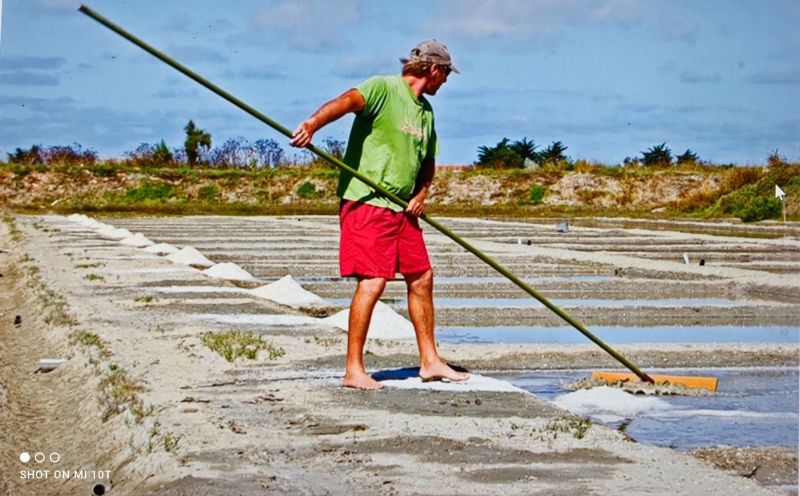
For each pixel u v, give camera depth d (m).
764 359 11.00
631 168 53.41
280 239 28.20
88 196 52.19
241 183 53.53
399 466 6.27
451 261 21.34
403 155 8.07
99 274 17.56
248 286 17.53
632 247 25.73
